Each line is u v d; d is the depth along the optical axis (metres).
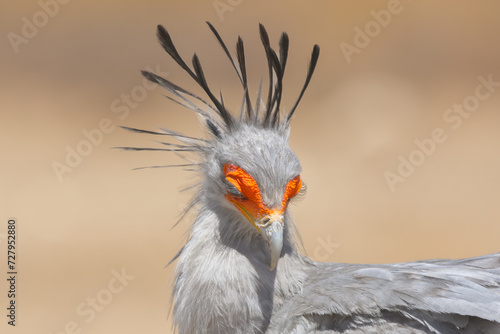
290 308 6.88
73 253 16.27
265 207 6.69
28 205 18.03
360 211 17.92
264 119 7.37
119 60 24.83
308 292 6.98
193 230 7.41
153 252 16.31
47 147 20.69
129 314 14.15
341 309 6.61
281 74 7.33
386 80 24.00
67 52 25.30
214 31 7.52
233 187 6.87
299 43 26.02
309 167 19.78
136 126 21.81
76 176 19.50
